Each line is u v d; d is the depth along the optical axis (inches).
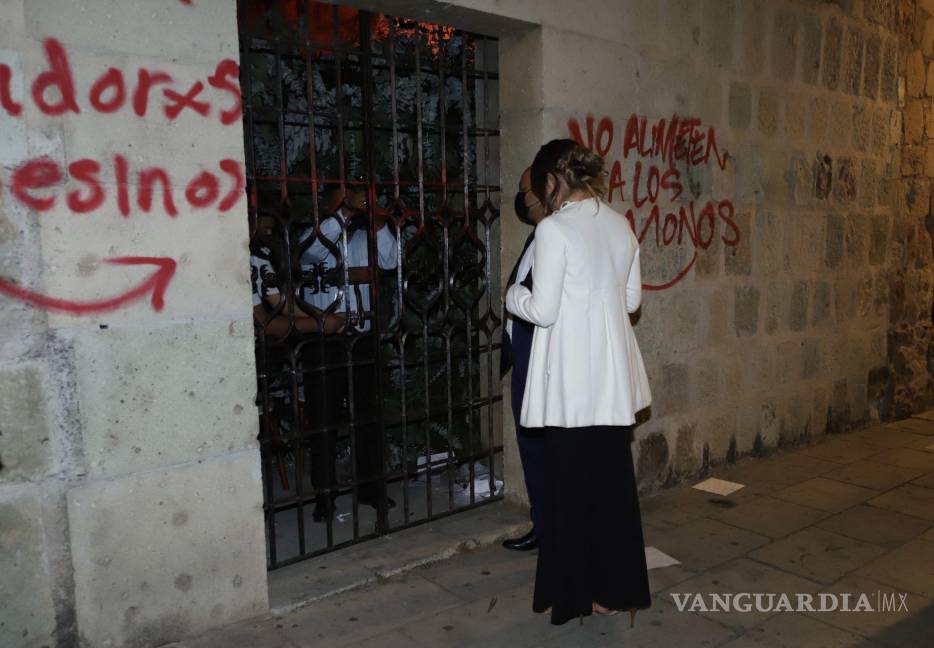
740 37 174.1
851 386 218.4
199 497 104.7
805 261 198.2
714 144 171.5
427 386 142.6
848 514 154.9
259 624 110.2
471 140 157.5
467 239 152.7
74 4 89.4
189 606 105.4
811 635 108.2
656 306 162.6
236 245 104.9
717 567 130.3
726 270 177.6
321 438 141.9
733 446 184.5
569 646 105.2
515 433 150.9
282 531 142.1
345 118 128.9
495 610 115.1
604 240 104.8
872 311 221.9
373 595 119.6
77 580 95.7
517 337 125.4
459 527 142.2
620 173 152.6
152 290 97.9
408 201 156.3
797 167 192.7
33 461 91.5
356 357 140.4
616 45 149.6
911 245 232.1
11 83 86.0
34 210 88.7
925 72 228.1
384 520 138.1
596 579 108.0
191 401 102.6
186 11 97.7
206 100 100.3
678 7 160.2
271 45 130.2
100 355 94.8
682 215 165.8
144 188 96.2
